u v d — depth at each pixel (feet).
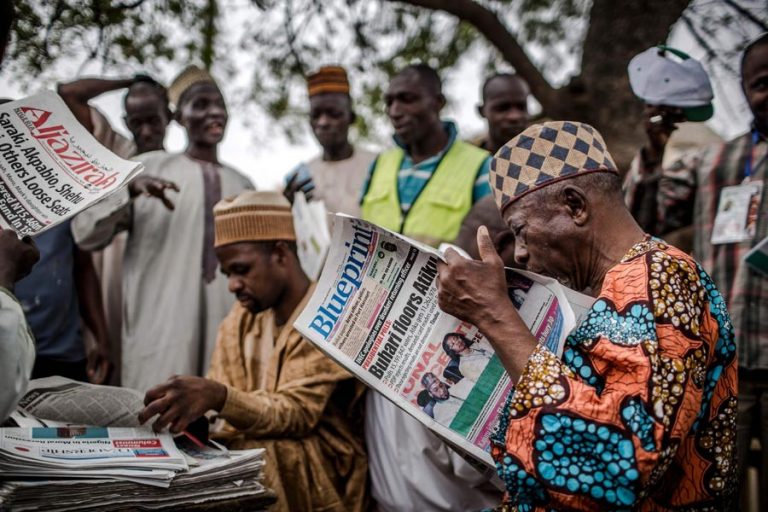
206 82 11.73
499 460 5.07
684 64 8.54
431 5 13.48
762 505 7.97
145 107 12.00
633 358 4.40
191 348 10.49
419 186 10.59
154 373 10.40
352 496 7.69
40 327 9.53
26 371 4.85
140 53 11.39
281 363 7.86
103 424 6.22
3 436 5.46
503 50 13.85
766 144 8.63
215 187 11.30
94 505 5.34
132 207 11.00
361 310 5.65
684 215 9.35
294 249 8.22
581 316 4.96
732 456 4.95
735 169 8.80
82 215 10.04
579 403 4.40
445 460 7.34
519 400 4.57
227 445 7.56
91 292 11.06
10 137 5.57
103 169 5.46
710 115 8.55
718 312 4.94
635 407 4.32
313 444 7.57
